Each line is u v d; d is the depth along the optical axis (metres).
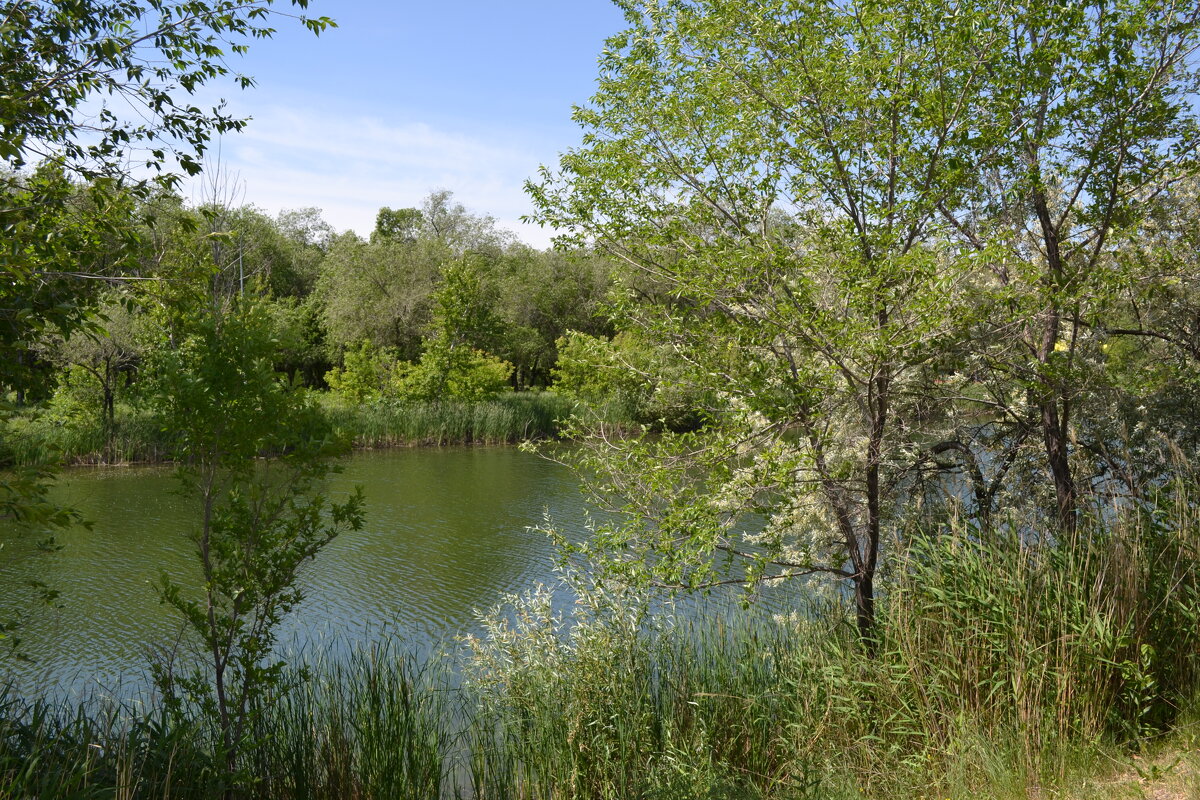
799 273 7.04
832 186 7.40
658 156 7.62
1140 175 7.72
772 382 7.02
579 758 6.81
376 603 13.66
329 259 51.75
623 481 7.44
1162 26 7.41
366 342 44.41
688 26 7.18
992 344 7.61
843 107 7.22
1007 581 5.95
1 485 4.79
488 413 38.53
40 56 5.97
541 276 52.84
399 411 37.66
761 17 7.03
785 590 9.62
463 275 43.81
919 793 5.32
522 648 7.94
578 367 8.01
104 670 10.59
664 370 7.54
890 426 7.80
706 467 7.38
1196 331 9.11
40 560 15.75
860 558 7.37
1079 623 5.54
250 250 35.12
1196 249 8.75
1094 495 7.75
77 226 6.12
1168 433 8.84
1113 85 7.33
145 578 14.73
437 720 7.65
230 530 6.29
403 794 6.54
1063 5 6.92
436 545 17.61
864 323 6.56
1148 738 5.24
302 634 11.97
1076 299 7.11
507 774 7.04
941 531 7.78
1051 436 8.07
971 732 5.35
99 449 27.05
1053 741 5.14
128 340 26.50
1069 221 8.66
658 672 7.70
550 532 7.96
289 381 6.48
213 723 6.16
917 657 5.97
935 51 6.90
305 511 6.48
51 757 4.82
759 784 6.35
